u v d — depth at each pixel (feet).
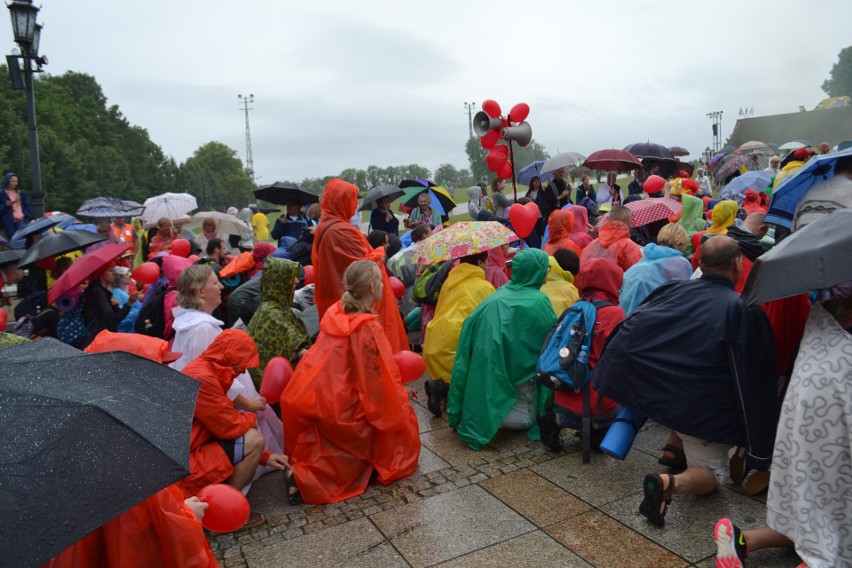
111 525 7.03
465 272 18.03
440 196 37.73
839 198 12.11
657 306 11.75
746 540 9.60
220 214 42.16
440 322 17.69
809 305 11.39
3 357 6.73
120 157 200.44
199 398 12.00
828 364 8.63
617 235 20.27
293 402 13.17
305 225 34.30
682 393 11.05
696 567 10.19
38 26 38.45
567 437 15.83
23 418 5.55
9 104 153.58
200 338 13.56
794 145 73.36
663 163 48.01
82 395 6.03
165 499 7.28
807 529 8.57
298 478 13.06
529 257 15.33
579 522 11.77
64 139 185.26
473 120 27.14
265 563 11.14
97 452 5.55
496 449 15.31
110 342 11.30
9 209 37.70
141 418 6.18
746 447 10.86
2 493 5.01
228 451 12.32
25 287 23.65
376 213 35.14
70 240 20.71
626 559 10.52
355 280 13.37
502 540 11.35
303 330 16.15
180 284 14.08
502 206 36.58
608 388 11.89
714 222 18.98
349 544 11.57
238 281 21.07
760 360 10.64
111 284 19.12
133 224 48.26
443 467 14.47
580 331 13.88
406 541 11.52
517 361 15.10
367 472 13.70
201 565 7.48
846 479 8.46
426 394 19.66
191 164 259.19
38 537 4.96
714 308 11.02
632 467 13.93
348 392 13.09
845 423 8.42
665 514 11.71
